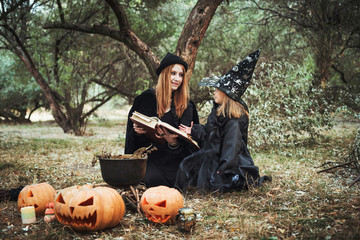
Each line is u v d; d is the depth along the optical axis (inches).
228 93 151.8
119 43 479.2
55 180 184.5
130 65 504.1
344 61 585.3
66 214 106.0
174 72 153.6
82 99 490.9
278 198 138.5
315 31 451.5
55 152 295.0
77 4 430.9
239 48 519.5
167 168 157.0
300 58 498.0
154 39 460.1
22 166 224.2
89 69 510.9
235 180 145.4
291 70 319.3
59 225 112.7
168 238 104.1
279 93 290.7
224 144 150.9
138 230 110.7
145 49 292.2
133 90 516.4
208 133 153.6
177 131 138.6
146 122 136.9
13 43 444.1
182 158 158.7
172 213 114.7
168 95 152.9
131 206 128.5
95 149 313.9
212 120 153.9
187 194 151.6
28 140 378.0
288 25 511.8
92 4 425.1
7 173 201.6
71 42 470.6
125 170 120.1
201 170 151.6
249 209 128.5
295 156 243.6
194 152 154.3
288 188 153.1
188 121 159.8
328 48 429.7
